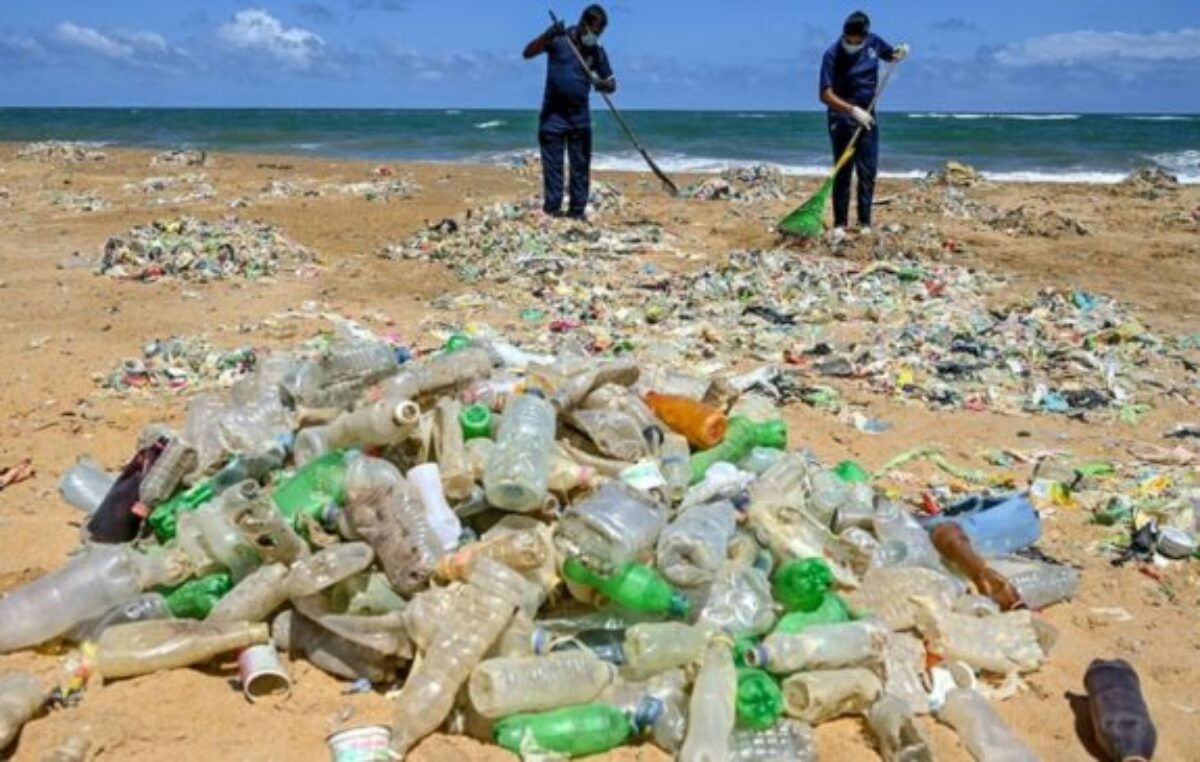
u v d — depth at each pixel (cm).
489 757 335
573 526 372
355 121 6222
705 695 339
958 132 4109
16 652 385
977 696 368
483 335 830
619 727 343
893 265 1098
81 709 354
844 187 1295
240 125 5678
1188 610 452
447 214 1527
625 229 1331
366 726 345
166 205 1667
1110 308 963
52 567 450
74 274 1080
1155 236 1409
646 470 424
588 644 373
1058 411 701
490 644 353
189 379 720
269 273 1089
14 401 674
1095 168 2856
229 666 381
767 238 1296
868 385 745
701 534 386
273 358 567
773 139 4041
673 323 893
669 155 3303
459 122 5966
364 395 475
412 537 385
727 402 533
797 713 354
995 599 427
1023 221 1471
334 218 1495
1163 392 740
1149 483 572
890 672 373
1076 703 382
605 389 474
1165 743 361
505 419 430
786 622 376
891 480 577
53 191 1870
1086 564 490
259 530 382
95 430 626
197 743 339
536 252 1162
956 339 855
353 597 376
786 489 455
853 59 1247
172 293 994
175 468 443
